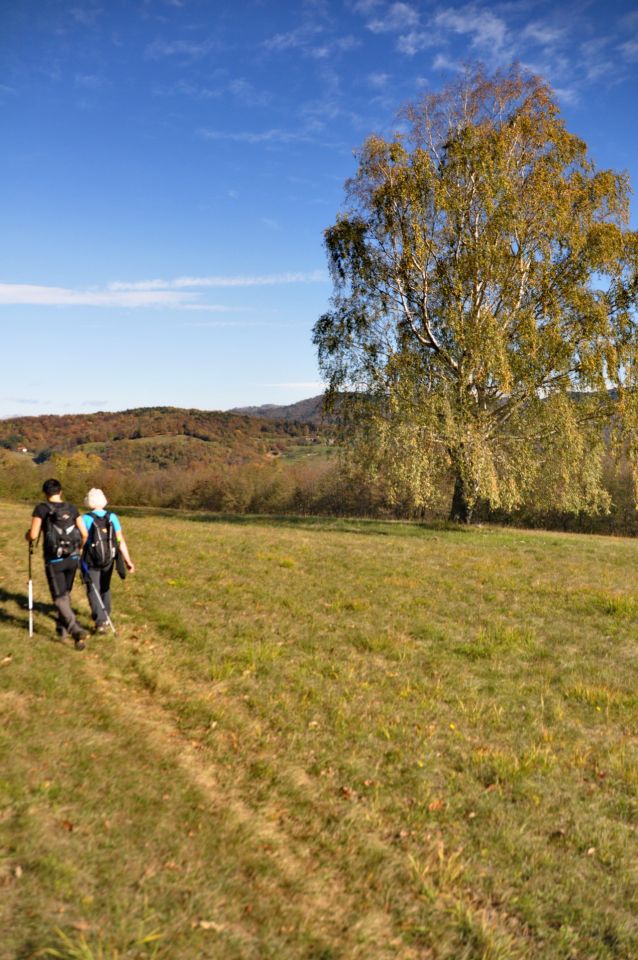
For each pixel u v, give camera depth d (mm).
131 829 4984
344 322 28875
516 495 27125
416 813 6078
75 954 3586
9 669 7527
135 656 8852
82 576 9375
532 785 6793
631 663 10930
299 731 7418
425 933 4562
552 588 15812
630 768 7316
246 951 3998
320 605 13000
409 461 26375
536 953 4555
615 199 27188
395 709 8383
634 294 26797
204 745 6754
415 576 16406
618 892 5297
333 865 5148
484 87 28453
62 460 72062
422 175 26531
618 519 51188
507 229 25953
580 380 26547
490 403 29031
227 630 10688
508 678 9953
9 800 4992
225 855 4910
